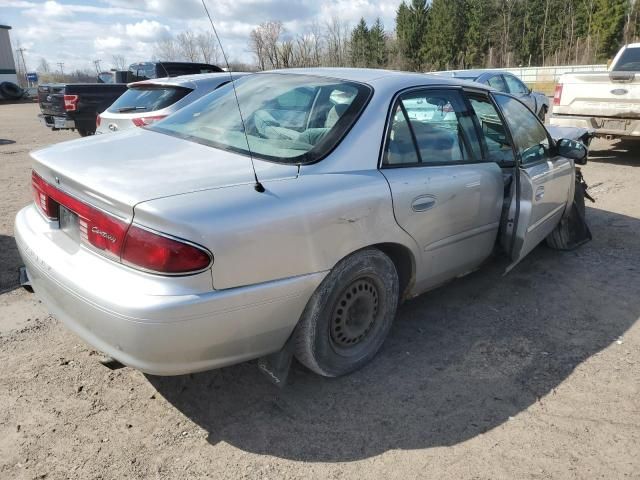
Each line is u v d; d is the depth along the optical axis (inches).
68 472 87.8
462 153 133.0
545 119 568.7
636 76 314.0
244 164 99.7
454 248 130.0
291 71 136.9
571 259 187.3
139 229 82.1
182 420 101.1
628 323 142.1
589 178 312.2
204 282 82.9
